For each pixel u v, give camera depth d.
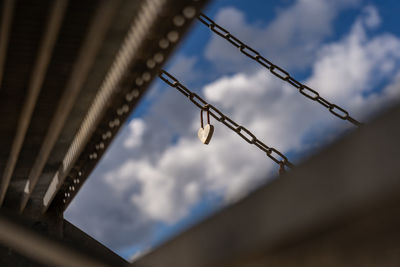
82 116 12.46
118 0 7.37
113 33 8.78
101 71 10.23
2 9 7.84
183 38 7.91
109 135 12.23
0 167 15.31
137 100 10.10
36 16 8.81
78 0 8.32
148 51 8.38
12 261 15.19
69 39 9.23
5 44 8.90
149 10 7.61
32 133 13.59
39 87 10.71
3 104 11.67
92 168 14.41
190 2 7.16
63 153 15.03
